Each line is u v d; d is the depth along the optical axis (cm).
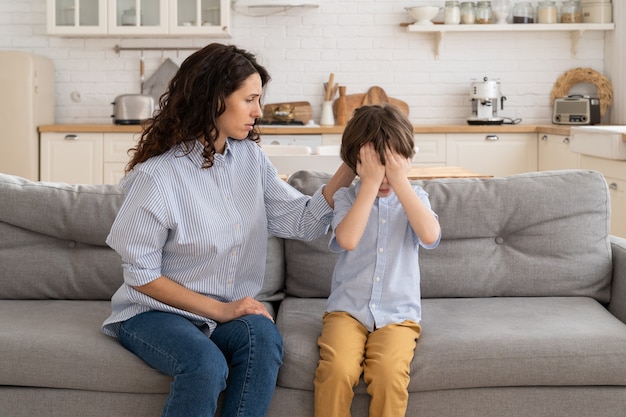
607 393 206
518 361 203
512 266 254
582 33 607
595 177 261
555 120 597
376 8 620
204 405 186
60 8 590
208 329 211
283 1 572
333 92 623
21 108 566
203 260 214
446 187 260
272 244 258
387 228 222
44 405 203
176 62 626
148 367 201
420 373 201
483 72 623
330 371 194
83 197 257
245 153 227
